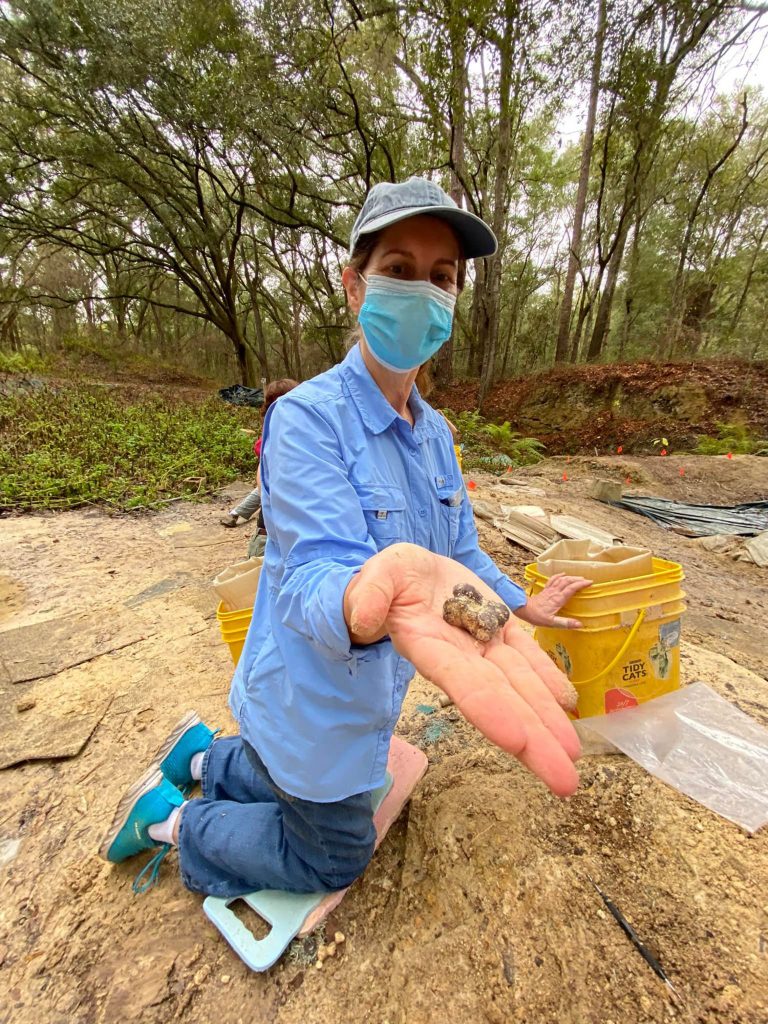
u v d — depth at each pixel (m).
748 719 1.91
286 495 1.05
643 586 1.84
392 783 1.74
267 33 11.84
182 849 1.47
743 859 1.42
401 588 0.90
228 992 1.27
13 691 2.58
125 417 9.95
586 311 22.75
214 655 2.86
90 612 3.41
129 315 34.66
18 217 18.62
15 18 13.45
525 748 0.80
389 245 1.21
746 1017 1.09
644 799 1.62
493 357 16.75
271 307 27.84
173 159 16.84
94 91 14.20
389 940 1.35
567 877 1.41
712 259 20.52
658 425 12.69
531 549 4.55
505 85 13.73
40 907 1.51
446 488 1.44
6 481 6.12
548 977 1.20
